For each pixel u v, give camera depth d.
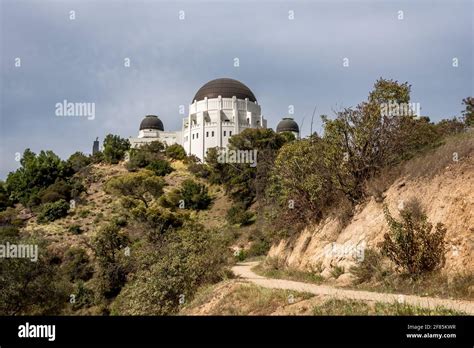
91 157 120.12
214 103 113.88
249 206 76.31
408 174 20.33
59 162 103.50
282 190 29.30
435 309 11.25
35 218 80.94
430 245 15.75
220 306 16.48
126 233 53.47
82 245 59.16
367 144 22.98
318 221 25.91
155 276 24.61
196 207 81.38
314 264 22.62
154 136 127.12
